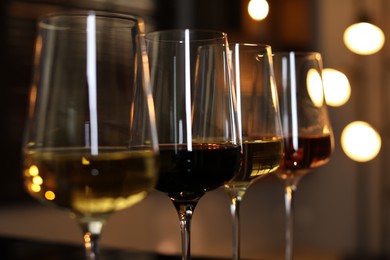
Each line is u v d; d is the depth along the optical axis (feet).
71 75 2.09
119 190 2.11
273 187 15.19
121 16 2.11
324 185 16.81
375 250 17.20
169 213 12.53
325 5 16.33
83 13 2.08
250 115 3.05
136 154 2.13
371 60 17.24
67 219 10.73
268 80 3.11
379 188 17.30
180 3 12.80
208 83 2.68
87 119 2.09
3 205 9.78
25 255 3.81
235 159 2.73
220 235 13.75
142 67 2.20
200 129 2.65
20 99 9.99
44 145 2.09
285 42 15.21
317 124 3.50
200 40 2.67
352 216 17.10
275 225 15.21
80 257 3.75
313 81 3.52
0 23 9.70
